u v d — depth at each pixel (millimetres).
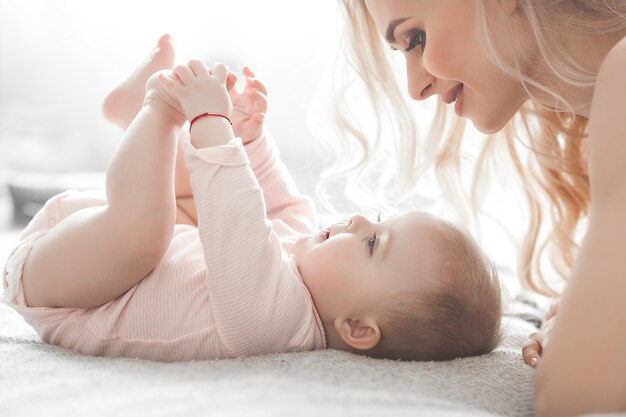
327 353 1047
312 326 1146
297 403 768
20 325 1284
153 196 1055
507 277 1915
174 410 738
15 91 3285
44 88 3287
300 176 2928
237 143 1083
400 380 927
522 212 1833
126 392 812
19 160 3102
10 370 920
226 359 1034
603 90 921
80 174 3152
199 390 807
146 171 1059
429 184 1873
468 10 1151
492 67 1182
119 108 1308
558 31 1145
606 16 1129
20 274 1134
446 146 1753
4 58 3271
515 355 1163
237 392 801
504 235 1956
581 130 1526
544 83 1215
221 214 1048
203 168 1061
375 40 1580
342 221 1240
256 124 1395
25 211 2586
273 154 1441
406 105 1705
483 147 1748
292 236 1357
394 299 1133
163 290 1082
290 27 3031
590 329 804
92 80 3268
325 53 2898
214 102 1107
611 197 864
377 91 1685
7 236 2229
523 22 1149
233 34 3086
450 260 1152
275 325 1084
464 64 1187
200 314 1070
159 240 1064
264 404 756
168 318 1072
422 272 1141
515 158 1688
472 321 1146
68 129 3271
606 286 811
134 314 1075
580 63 1162
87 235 1067
